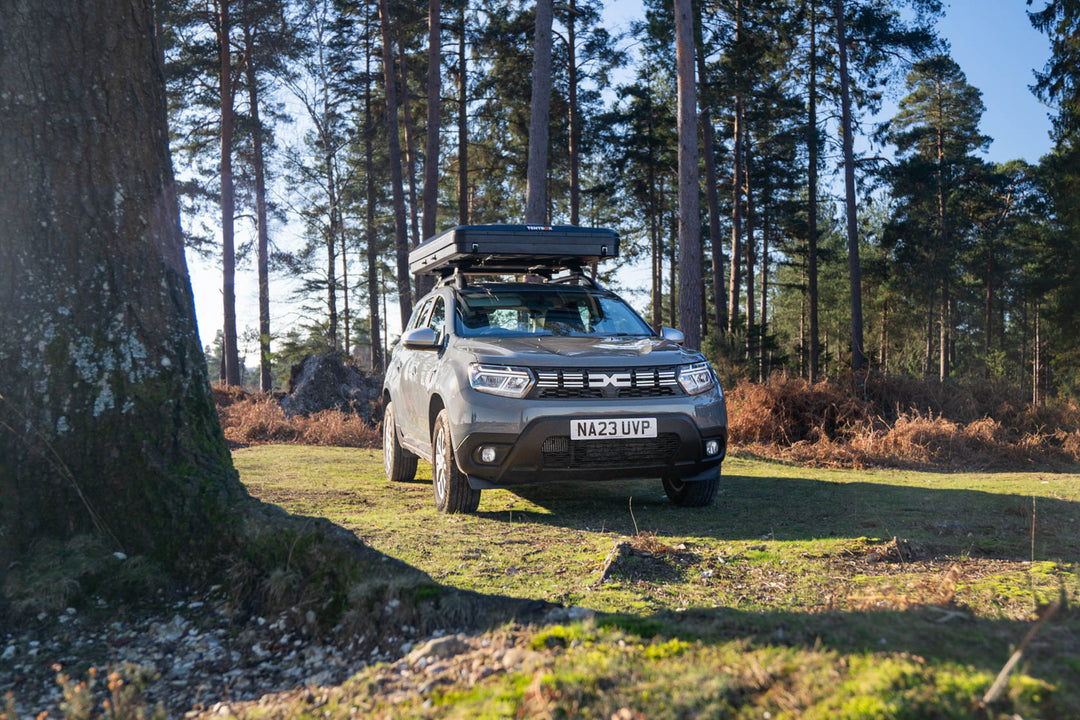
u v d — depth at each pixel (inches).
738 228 1241.4
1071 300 1246.3
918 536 177.6
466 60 1196.5
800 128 1130.7
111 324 140.1
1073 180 1093.1
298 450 406.9
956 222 1729.8
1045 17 938.1
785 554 161.3
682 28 572.7
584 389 195.3
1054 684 68.3
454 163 1371.8
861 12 1015.0
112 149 143.6
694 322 569.9
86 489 132.9
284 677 100.4
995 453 368.8
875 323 2202.3
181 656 107.5
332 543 124.0
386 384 306.7
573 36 1160.2
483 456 193.5
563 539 181.2
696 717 70.4
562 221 1600.6
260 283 1172.5
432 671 90.7
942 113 1736.0
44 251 137.3
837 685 71.4
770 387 444.8
